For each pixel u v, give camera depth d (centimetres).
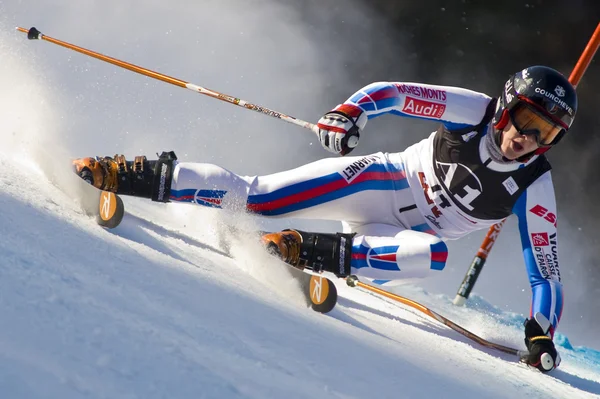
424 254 1248
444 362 960
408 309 1539
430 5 4725
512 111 1213
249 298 830
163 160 1239
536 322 1295
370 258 1270
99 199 945
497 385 931
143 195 1234
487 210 1325
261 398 505
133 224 1062
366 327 1040
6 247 610
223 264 1061
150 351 507
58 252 667
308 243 1262
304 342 718
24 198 867
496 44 4791
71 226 816
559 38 4744
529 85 1196
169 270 792
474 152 1280
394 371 760
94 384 429
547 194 1316
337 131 1176
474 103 1284
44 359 435
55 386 407
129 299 607
